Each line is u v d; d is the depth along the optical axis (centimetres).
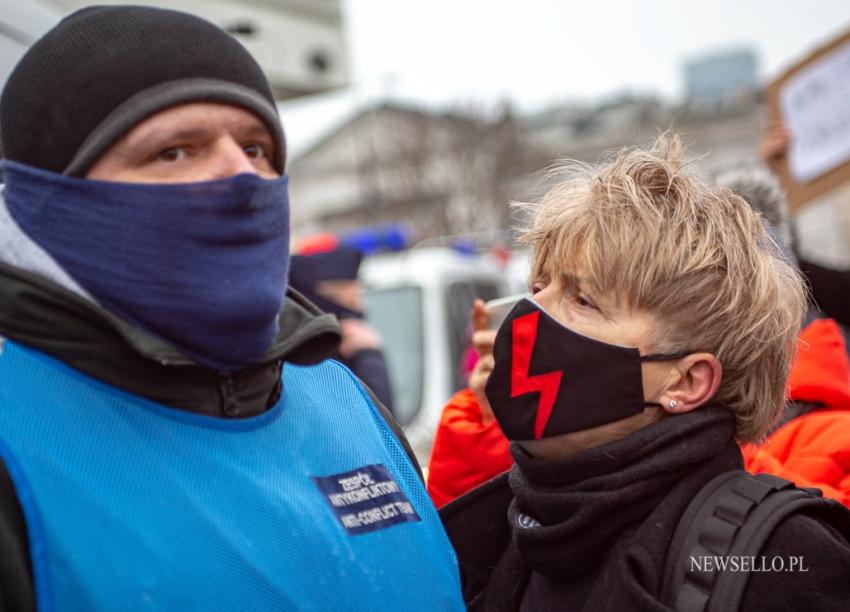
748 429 158
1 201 122
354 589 124
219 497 117
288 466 129
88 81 115
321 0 441
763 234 159
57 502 104
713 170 281
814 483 190
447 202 2744
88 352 115
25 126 117
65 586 101
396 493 142
